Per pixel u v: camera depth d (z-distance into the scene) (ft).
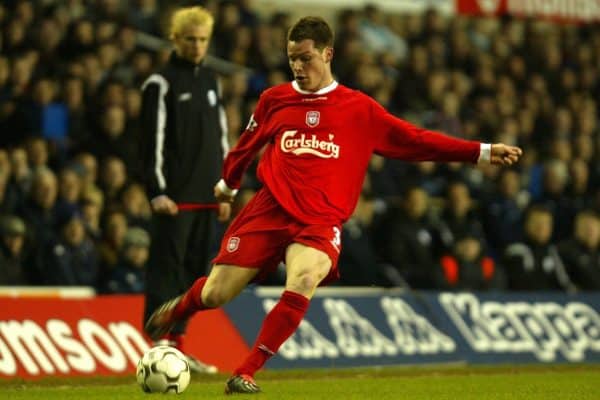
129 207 145.79
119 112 159.74
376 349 131.34
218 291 78.59
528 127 215.92
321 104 79.61
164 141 104.63
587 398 86.48
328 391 91.97
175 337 105.81
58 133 161.27
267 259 78.64
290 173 78.95
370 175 175.11
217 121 106.83
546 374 122.72
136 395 81.92
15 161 143.33
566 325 147.23
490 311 143.13
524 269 161.58
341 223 79.20
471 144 79.82
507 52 241.35
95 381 107.24
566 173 196.65
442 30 231.91
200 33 104.12
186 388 89.40
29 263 135.95
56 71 173.27
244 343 122.93
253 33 203.31
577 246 166.40
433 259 163.73
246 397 75.97
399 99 205.16
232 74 185.88
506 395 89.04
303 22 79.00
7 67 165.58
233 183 85.15
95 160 155.63
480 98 216.74
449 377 115.96
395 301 137.18
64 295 131.64
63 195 142.41
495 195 181.78
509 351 140.97
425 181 181.57
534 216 164.04
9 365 106.63
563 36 252.21
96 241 142.10
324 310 130.31
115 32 184.85
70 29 178.60
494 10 219.20
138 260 137.18
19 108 160.97
